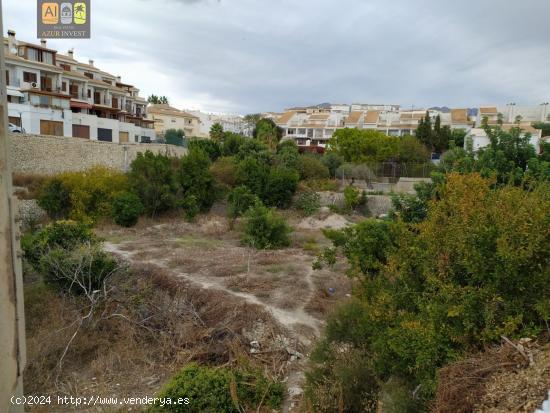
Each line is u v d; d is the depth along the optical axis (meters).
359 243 7.02
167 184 20.80
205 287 9.68
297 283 10.02
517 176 6.64
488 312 3.26
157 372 7.04
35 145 21.72
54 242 10.16
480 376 2.84
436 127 42.84
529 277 3.22
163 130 56.56
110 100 39.53
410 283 4.49
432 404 3.21
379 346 4.35
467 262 3.46
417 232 5.51
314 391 4.79
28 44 29.66
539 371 2.58
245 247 14.57
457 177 4.66
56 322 8.16
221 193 23.36
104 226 17.77
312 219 21.27
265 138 39.53
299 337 7.32
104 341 7.78
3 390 1.38
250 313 8.05
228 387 5.27
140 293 9.40
